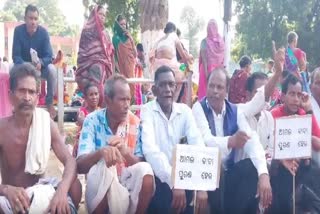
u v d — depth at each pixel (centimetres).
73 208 372
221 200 440
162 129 434
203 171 389
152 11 1241
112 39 873
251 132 448
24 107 371
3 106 621
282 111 484
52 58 740
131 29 1836
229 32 1200
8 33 3050
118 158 375
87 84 636
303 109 493
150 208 417
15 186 379
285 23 2553
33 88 372
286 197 456
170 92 432
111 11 1802
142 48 1246
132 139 427
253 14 2603
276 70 480
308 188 468
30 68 376
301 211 469
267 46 2608
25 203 348
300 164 468
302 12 2492
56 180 394
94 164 386
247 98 584
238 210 443
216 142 434
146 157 413
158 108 436
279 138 428
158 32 1247
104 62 729
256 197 441
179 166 383
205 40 849
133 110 817
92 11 737
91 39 728
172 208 403
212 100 455
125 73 875
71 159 387
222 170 443
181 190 394
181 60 898
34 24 716
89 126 419
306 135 436
